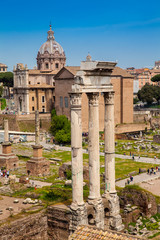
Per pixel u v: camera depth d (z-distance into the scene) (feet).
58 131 387.34
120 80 472.85
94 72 107.55
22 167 275.59
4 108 604.90
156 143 361.30
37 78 534.37
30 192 157.28
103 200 115.96
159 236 134.62
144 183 211.20
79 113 104.17
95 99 109.29
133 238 84.43
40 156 249.34
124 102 475.31
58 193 146.92
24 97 513.45
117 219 115.96
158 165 273.33
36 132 246.68
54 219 126.11
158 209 160.35
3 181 190.49
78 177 105.09
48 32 583.58
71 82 440.86
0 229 114.52
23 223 120.67
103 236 87.15
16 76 526.57
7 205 142.92
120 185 211.20
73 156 104.94
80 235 89.56
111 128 117.19
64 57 588.09
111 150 117.60
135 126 449.06
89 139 111.04
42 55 577.84
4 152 266.36
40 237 125.80
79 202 105.60
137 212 152.97
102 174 229.66
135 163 282.56
